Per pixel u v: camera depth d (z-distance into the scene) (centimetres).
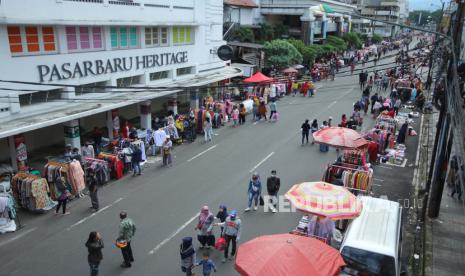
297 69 3975
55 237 1208
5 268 1048
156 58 2262
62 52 1658
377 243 970
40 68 1567
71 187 1451
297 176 1728
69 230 1252
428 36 8612
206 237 1123
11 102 1475
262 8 5278
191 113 2298
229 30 3684
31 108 1573
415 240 1256
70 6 1650
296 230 1184
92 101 1841
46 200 1371
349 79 4416
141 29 2112
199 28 2634
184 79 2553
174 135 2123
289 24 5628
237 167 1827
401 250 1133
